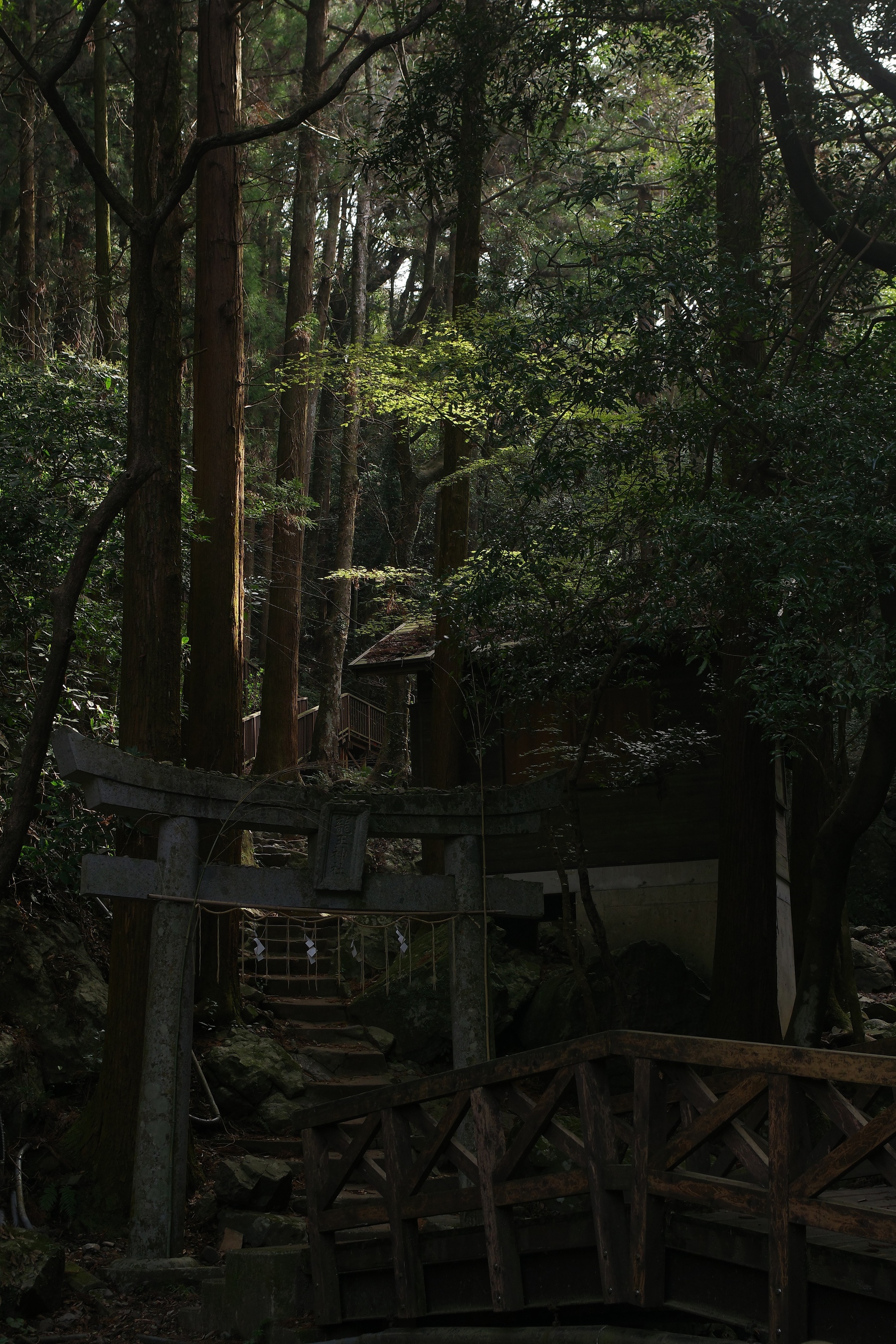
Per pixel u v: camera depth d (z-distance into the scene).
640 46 10.61
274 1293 5.84
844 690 6.28
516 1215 6.77
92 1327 5.98
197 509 11.03
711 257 8.69
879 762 8.30
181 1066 7.10
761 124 10.66
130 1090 7.83
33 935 9.24
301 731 22.58
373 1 18.59
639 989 11.94
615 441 8.53
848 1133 3.61
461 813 7.92
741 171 10.42
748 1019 10.02
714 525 7.06
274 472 18.75
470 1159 4.99
